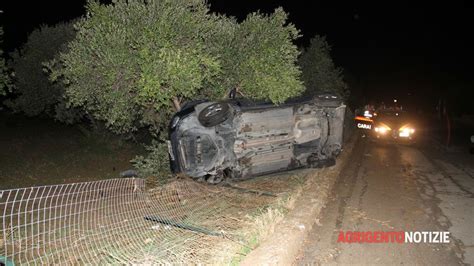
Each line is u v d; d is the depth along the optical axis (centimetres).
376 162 1345
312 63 1902
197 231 612
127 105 809
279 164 937
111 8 787
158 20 760
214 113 828
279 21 916
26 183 991
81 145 1477
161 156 950
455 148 1750
